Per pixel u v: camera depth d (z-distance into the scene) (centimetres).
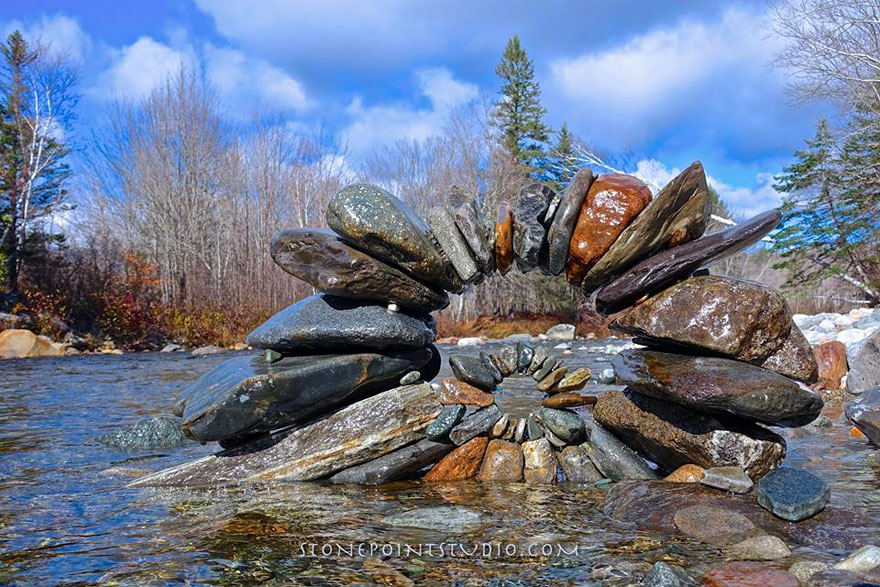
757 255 4872
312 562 294
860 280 2783
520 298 3944
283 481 454
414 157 4194
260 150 4034
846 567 274
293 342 462
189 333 2661
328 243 461
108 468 516
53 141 3238
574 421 469
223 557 301
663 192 431
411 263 458
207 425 429
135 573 281
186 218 3803
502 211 479
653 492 389
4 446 615
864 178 2395
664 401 444
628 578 273
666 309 429
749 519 339
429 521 354
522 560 296
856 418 585
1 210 2828
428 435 468
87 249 3672
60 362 1856
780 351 420
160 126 3856
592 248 451
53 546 318
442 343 2959
